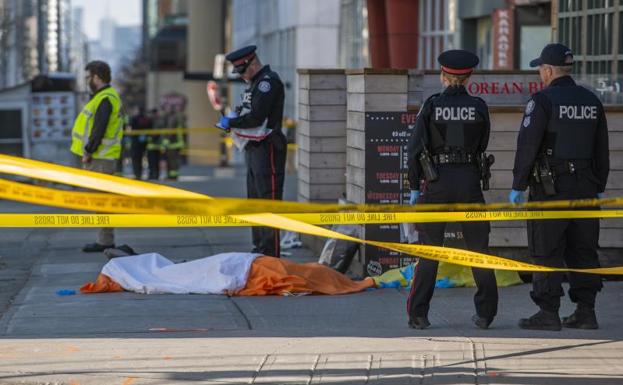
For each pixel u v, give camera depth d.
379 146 38.19
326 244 39.53
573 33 52.66
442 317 32.25
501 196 37.94
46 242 50.16
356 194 39.53
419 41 87.50
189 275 36.59
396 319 32.00
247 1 193.75
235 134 40.44
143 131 106.56
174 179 107.94
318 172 45.28
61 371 25.73
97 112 45.06
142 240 50.44
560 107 29.64
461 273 36.97
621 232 37.84
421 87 38.41
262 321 31.66
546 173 29.88
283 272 36.09
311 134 45.19
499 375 25.31
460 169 29.67
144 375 25.36
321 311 33.12
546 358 26.94
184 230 54.28
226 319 31.88
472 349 27.81
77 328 30.67
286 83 132.50
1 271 41.84
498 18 68.88
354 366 26.11
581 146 29.89
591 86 39.53
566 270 29.28
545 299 30.22
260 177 40.56
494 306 30.28
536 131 29.59
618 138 37.72
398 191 38.25
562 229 29.78
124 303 34.34
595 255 30.48
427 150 29.81
